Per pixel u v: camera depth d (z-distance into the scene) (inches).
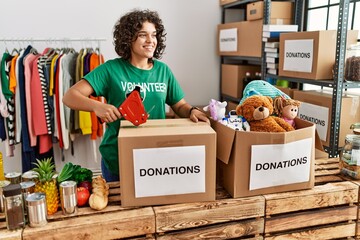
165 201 46.0
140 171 44.4
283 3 111.3
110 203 47.4
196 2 138.6
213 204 46.2
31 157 108.3
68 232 41.7
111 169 60.7
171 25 137.8
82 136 129.0
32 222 41.6
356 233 53.4
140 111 48.7
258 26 111.9
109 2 127.8
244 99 55.2
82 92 54.4
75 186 44.4
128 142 43.3
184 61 142.4
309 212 50.3
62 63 103.0
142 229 44.2
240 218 47.4
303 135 48.4
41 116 103.7
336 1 103.7
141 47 55.7
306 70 86.0
